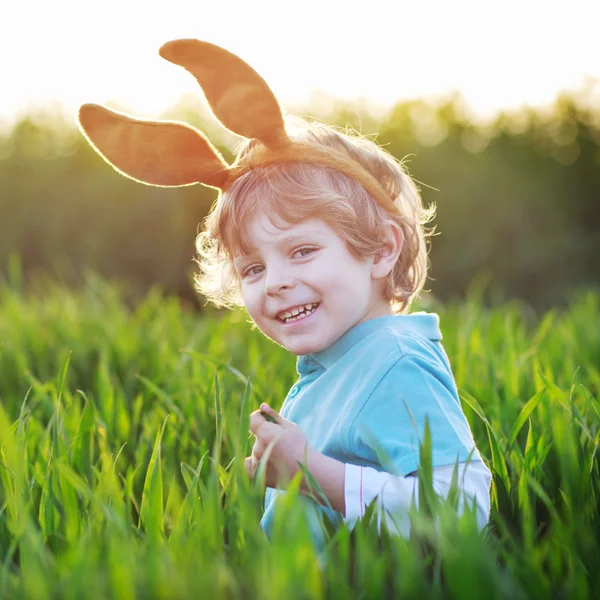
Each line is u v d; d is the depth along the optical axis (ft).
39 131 39.70
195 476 4.50
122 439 6.66
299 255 5.01
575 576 3.60
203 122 36.52
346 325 5.05
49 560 3.74
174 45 5.00
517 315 13.44
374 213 5.21
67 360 5.55
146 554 3.70
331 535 4.25
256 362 7.96
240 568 3.73
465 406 6.74
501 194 41.24
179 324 13.30
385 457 3.93
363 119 41.22
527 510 4.52
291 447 4.55
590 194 42.96
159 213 37.29
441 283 40.16
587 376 8.75
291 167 5.14
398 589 3.40
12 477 4.80
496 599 3.13
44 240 37.78
